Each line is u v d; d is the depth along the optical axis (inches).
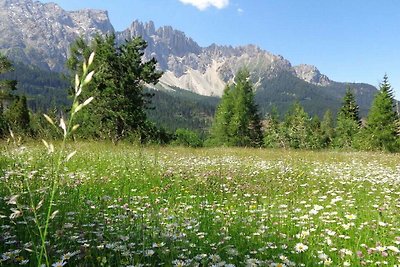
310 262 168.1
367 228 218.8
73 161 454.9
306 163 595.5
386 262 166.6
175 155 644.7
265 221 229.6
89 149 596.7
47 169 337.4
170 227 189.8
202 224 218.1
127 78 1309.1
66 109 1243.2
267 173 468.8
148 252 153.9
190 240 187.2
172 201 278.4
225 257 166.1
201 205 265.6
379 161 651.5
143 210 231.9
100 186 331.9
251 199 299.9
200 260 159.0
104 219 197.9
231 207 266.4
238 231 205.5
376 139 1617.9
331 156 745.6
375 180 406.3
